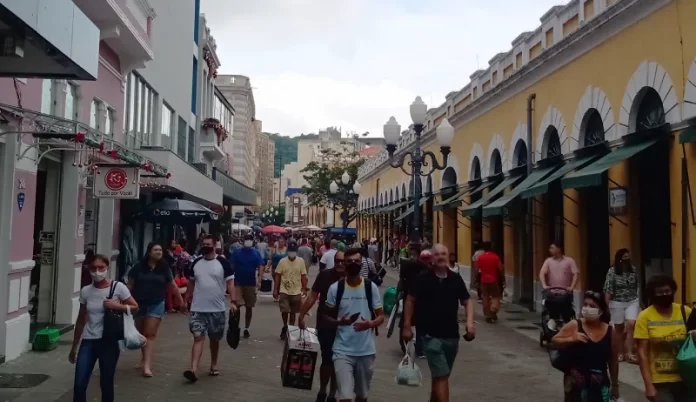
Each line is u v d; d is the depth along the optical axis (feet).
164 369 31.53
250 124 245.86
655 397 18.25
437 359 21.66
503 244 67.92
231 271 30.81
